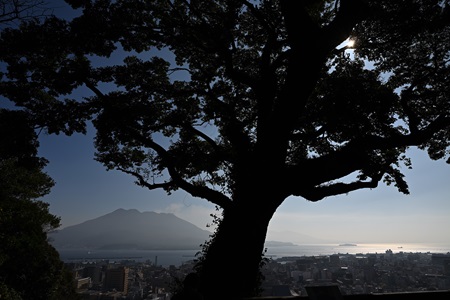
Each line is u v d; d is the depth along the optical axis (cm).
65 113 840
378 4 841
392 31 912
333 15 1080
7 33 809
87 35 848
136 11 938
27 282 2338
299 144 1097
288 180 692
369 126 765
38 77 860
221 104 981
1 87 839
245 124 942
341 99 774
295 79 741
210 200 782
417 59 1013
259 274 830
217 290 623
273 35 906
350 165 713
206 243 866
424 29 874
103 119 834
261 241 674
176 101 1060
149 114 858
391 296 269
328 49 767
